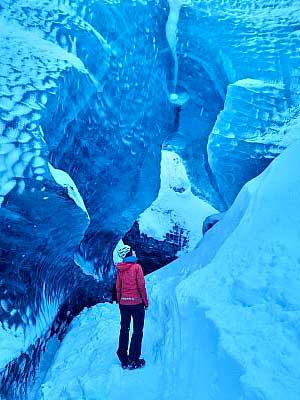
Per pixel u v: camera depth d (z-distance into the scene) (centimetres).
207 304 316
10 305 403
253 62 958
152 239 1605
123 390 334
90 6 702
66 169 600
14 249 412
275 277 306
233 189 959
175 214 1720
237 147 912
